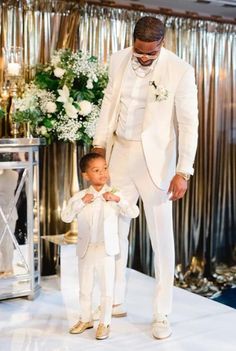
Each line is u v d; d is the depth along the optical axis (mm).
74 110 3406
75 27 3961
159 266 2703
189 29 4551
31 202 3223
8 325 2830
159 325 2674
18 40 3758
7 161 3104
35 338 2650
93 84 3619
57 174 3996
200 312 3064
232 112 4887
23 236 3219
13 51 3396
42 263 3957
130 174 2686
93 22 4074
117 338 2648
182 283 4609
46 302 3227
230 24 4785
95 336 2658
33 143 3170
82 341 2611
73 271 3754
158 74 2543
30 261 3242
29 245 3238
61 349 2514
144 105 2596
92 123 3518
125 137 2670
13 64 3365
